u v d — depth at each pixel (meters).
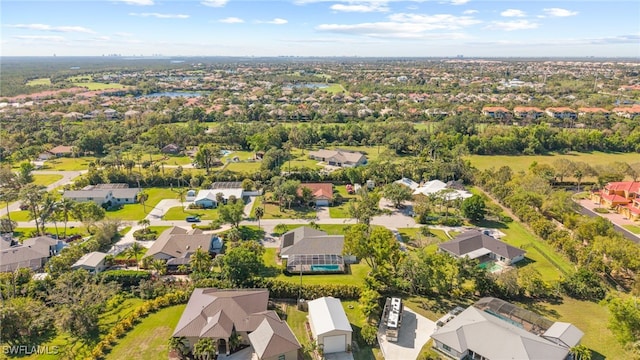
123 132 170.12
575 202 101.75
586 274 64.06
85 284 59.06
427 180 123.94
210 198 105.31
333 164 146.88
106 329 55.16
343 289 62.69
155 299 61.72
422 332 54.62
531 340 47.75
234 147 169.62
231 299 56.28
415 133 173.38
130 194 108.19
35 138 165.38
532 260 76.19
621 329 48.78
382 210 101.94
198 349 47.62
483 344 48.53
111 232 83.75
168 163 145.25
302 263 72.25
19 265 71.12
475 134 178.75
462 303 61.84
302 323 56.84
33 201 86.38
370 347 51.94
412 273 63.38
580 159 151.75
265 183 120.50
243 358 49.72
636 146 161.50
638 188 103.44
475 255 75.12
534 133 165.12
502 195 106.19
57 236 85.62
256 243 78.06
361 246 67.00
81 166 142.62
